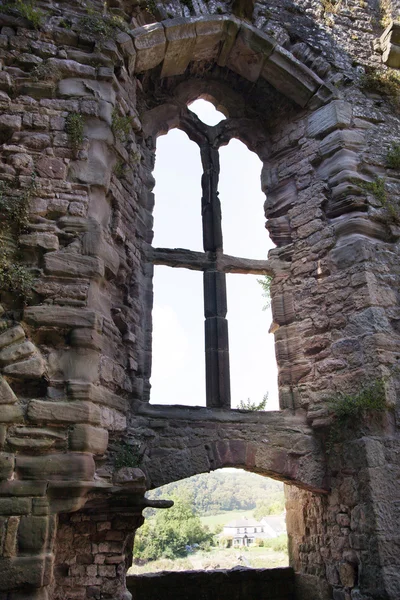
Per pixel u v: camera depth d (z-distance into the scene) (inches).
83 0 292.4
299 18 374.6
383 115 356.5
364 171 335.0
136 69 328.2
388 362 282.5
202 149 375.9
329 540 294.2
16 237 227.9
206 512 2333.9
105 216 251.6
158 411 287.1
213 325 323.0
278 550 978.7
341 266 313.4
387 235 320.2
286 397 314.0
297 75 356.2
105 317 236.4
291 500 347.9
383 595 244.8
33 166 240.5
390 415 276.1
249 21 357.4
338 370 297.4
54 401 207.0
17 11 271.1
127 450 260.1
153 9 330.6
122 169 277.0
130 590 311.7
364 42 380.5
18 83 255.1
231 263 340.5
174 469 276.8
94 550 230.4
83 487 196.5
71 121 251.1
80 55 270.5
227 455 289.0
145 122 355.6
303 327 322.0
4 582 181.0
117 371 246.1
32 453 198.8
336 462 289.3
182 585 321.1
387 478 265.4
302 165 355.9
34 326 214.2
